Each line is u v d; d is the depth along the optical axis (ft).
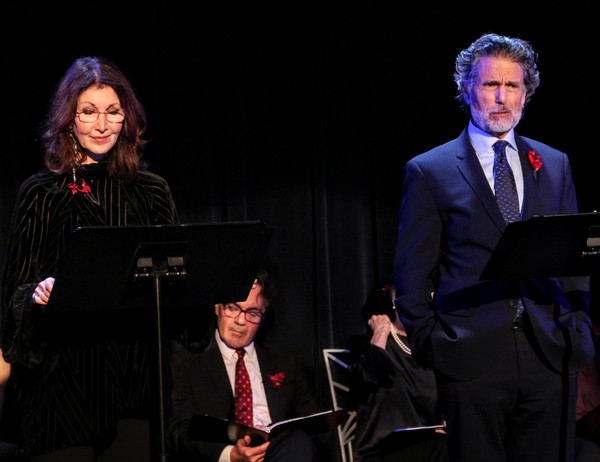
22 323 9.89
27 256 10.22
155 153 16.31
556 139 17.37
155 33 16.40
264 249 9.99
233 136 16.66
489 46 11.19
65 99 10.39
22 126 15.72
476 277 10.55
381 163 17.21
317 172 16.92
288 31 16.97
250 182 16.79
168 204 10.94
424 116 17.28
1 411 13.70
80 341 10.18
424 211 10.98
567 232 9.66
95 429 10.16
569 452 10.50
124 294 9.68
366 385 15.58
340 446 16.21
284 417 14.98
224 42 16.72
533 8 17.42
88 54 16.05
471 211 10.69
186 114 16.51
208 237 9.64
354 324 16.97
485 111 11.04
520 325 10.43
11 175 15.62
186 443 13.76
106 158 10.66
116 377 10.28
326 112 17.08
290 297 16.80
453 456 10.59
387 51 17.24
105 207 10.47
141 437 10.47
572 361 10.42
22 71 15.79
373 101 17.20
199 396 14.40
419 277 10.84
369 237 17.12
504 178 10.94
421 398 15.55
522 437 10.57
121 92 10.53
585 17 17.43
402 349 15.79
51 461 10.16
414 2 17.30
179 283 9.90
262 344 15.44
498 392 10.39
